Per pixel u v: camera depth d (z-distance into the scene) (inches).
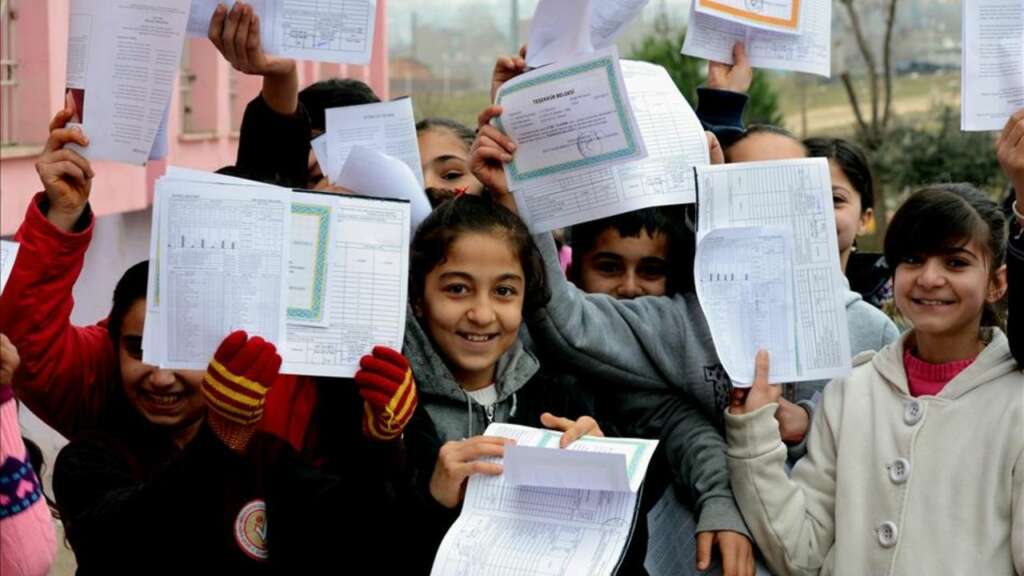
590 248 147.9
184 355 108.7
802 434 131.5
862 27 978.7
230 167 142.3
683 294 140.9
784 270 125.1
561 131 126.8
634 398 137.8
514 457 110.9
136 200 367.9
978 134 846.5
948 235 122.2
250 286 109.6
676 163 132.2
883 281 171.8
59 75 312.5
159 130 119.7
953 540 117.7
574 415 132.3
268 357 106.7
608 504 111.6
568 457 109.1
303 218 112.1
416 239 125.6
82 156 117.0
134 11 116.7
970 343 124.1
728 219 125.7
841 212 159.5
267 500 112.7
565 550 110.0
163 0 116.6
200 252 109.0
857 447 124.1
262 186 110.4
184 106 454.6
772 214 125.7
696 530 127.1
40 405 122.3
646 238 145.1
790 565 123.1
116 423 122.8
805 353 124.7
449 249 122.9
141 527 108.1
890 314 172.4
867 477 123.0
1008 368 121.0
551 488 113.1
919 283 123.2
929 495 119.5
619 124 125.7
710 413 135.7
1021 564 114.7
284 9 128.0
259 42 128.1
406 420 112.0
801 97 1272.1
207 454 107.7
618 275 146.9
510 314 124.0
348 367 112.3
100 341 125.1
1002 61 127.8
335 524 113.1
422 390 125.7
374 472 113.0
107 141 117.3
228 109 483.8
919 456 120.9
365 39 129.1
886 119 885.8
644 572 120.0
